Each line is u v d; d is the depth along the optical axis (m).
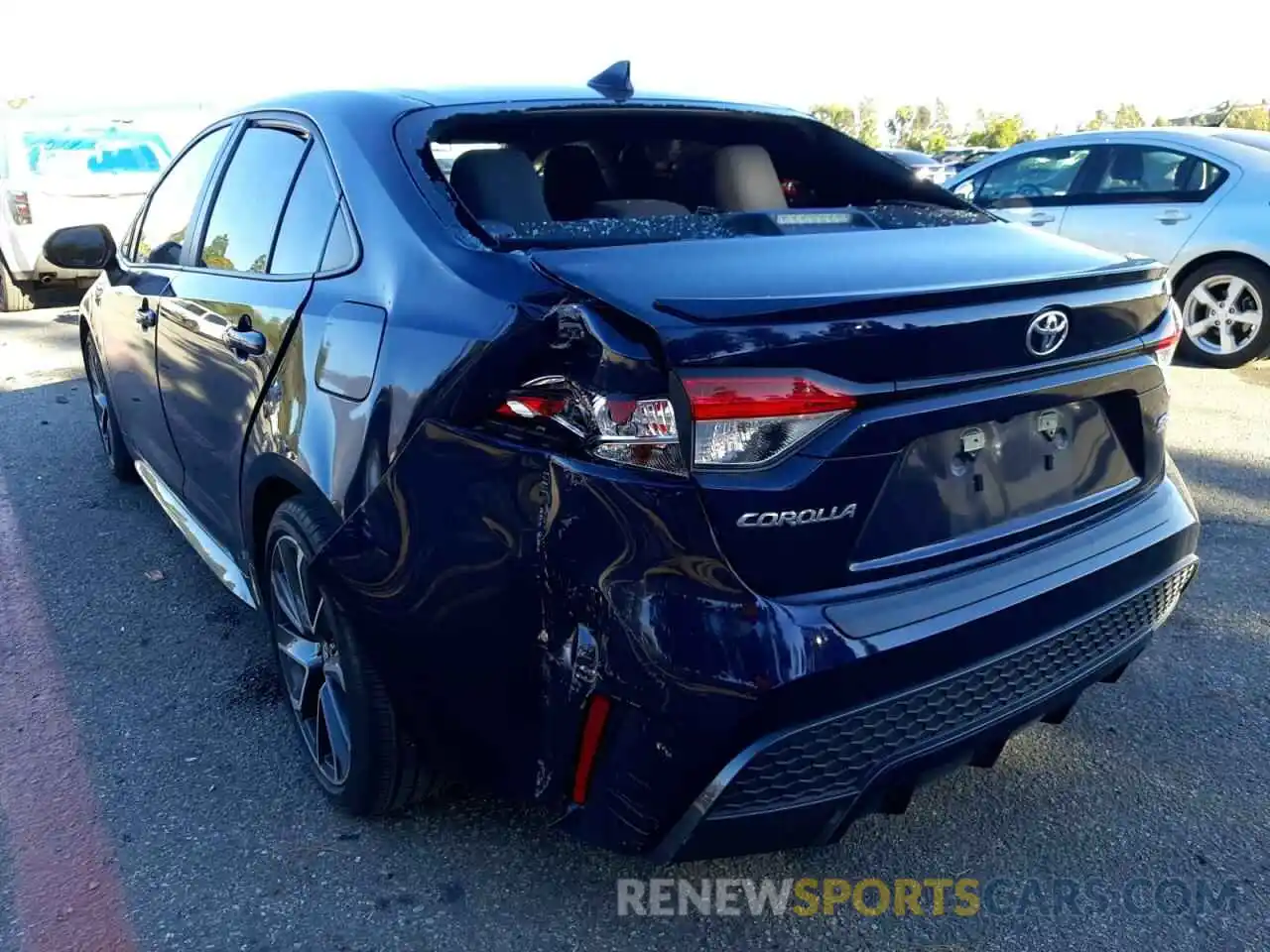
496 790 2.24
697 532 1.85
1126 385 2.46
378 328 2.34
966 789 2.85
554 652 2.00
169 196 4.10
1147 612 2.57
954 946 2.32
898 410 1.99
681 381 1.82
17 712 3.26
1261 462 5.36
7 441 6.02
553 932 2.36
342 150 2.77
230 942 2.33
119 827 2.72
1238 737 3.06
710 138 3.39
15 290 10.07
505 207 2.83
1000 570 2.19
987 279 2.19
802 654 1.87
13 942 2.34
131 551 4.47
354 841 2.65
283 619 2.96
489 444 2.05
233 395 3.00
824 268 2.21
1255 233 7.00
